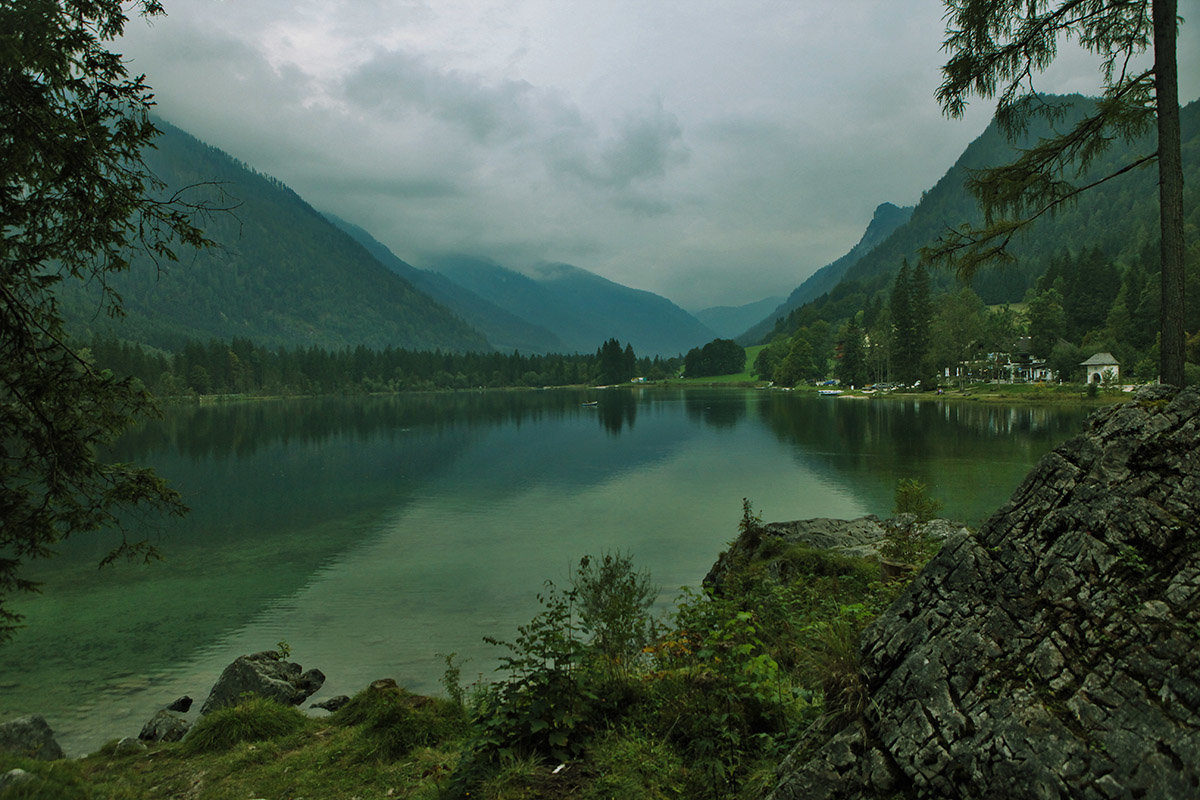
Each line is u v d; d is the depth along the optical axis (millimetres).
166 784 6766
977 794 2928
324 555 23953
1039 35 7367
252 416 111250
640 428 78062
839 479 36938
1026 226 7383
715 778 4422
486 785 4977
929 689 3342
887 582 9625
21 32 5254
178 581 20938
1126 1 6949
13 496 6363
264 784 6555
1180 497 3340
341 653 14523
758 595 9297
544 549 23766
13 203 6020
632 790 4516
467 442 65250
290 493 37438
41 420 6293
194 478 43344
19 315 6141
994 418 72250
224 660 14719
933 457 44188
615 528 26891
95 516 6809
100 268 6574
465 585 19672
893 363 130875
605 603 7645
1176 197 6508
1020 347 127375
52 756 8500
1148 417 3705
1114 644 3010
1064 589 3312
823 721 3824
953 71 7812
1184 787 2479
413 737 7250
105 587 20406
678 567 20406
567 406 133625
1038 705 2980
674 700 5547
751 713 5180
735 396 155500
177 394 142875
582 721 5578
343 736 7566
